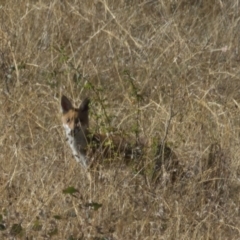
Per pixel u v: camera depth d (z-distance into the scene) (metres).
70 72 27.69
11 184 21.19
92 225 19.50
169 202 21.27
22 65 27.50
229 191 22.48
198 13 34.62
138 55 29.77
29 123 24.42
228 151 23.67
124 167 22.58
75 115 24.28
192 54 29.50
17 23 30.11
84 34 31.22
